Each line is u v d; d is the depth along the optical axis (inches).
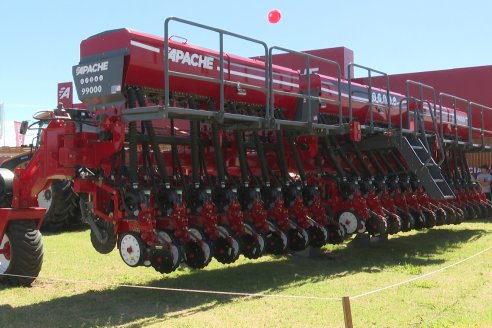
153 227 226.2
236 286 252.1
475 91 617.9
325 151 332.8
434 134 380.2
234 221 257.6
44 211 258.5
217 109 271.9
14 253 245.3
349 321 152.3
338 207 326.6
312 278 270.4
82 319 198.2
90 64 238.2
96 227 250.7
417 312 204.2
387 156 390.0
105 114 232.2
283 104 306.3
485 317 195.8
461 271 283.0
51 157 242.1
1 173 264.4
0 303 222.1
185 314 203.5
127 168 238.8
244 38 243.0
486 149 470.6
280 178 311.9
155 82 241.1
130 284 257.9
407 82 356.8
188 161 293.1
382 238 404.2
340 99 301.0
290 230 289.6
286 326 187.6
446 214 404.2
